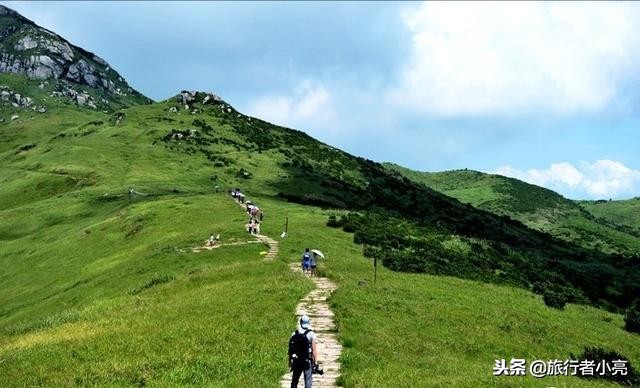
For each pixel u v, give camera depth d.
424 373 18.00
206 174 120.88
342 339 21.69
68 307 41.94
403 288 35.88
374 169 163.75
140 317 26.95
